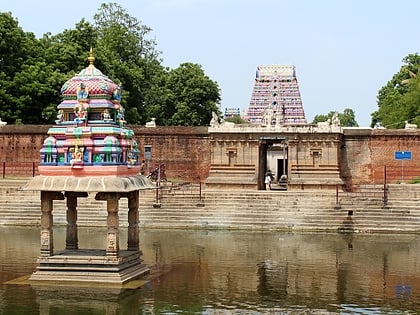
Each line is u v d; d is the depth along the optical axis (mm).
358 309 17500
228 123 43844
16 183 38906
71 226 22469
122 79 56625
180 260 24953
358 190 42594
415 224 33688
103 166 19812
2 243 29172
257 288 20016
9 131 45469
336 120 42500
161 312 16969
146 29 71188
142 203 36438
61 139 20328
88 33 56156
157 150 45500
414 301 18406
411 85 57344
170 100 66250
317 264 24312
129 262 21156
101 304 17703
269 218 35188
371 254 26578
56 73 49156
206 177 45000
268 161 61719
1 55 49406
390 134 43562
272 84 84125
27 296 18484
